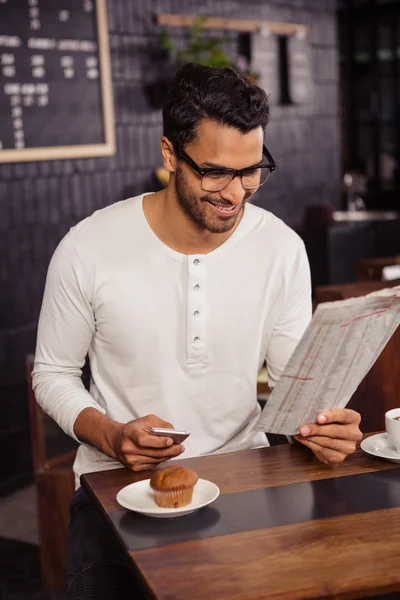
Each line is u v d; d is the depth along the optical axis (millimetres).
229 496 1543
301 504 1496
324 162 6375
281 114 5953
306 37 6031
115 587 1669
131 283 1853
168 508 1456
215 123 1625
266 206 5879
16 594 3104
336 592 1194
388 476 1623
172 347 1875
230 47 5527
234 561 1282
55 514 3072
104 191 4734
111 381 1918
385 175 9266
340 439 1663
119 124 4805
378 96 9109
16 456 4312
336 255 5941
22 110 4234
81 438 1792
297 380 1583
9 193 4234
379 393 2703
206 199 1685
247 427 1994
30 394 3061
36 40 4273
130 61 4859
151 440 1610
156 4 4988
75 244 1879
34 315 4391
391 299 1456
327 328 1497
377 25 9016
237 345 1910
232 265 1896
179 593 1188
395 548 1312
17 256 4289
